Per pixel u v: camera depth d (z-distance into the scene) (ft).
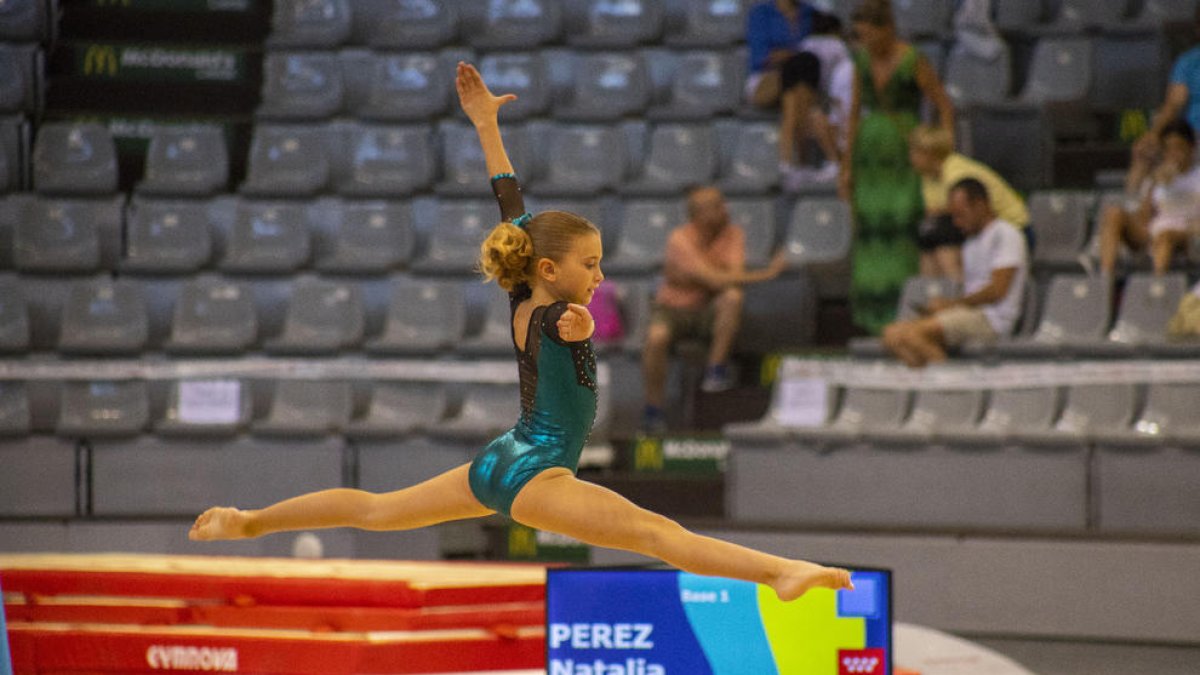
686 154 131.13
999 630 91.76
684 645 60.49
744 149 131.64
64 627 71.72
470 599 70.33
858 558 93.97
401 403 114.01
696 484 104.58
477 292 122.62
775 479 100.83
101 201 126.62
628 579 61.05
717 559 40.42
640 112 135.95
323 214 127.95
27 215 124.77
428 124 134.00
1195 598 88.38
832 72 129.39
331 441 108.68
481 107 48.39
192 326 119.44
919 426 101.65
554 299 44.70
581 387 44.06
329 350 114.52
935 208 115.85
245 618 70.79
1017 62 142.72
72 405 114.73
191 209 126.72
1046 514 95.14
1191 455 92.22
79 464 110.83
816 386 103.91
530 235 44.78
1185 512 92.32
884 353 106.11
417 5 145.18
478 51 139.95
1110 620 90.02
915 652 79.36
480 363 113.19
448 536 104.12
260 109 135.33
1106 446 94.02
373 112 134.00
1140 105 136.26
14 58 134.00
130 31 143.43
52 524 105.40
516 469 43.19
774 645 59.98
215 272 123.44
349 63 141.69
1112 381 98.89
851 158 120.47
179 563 76.33
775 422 104.12
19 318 118.73
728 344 111.86
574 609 61.21
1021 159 130.72
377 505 45.39
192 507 110.32
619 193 126.52
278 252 124.98
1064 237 120.26
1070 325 106.93
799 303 117.39
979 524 95.96
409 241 126.00
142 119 134.82
